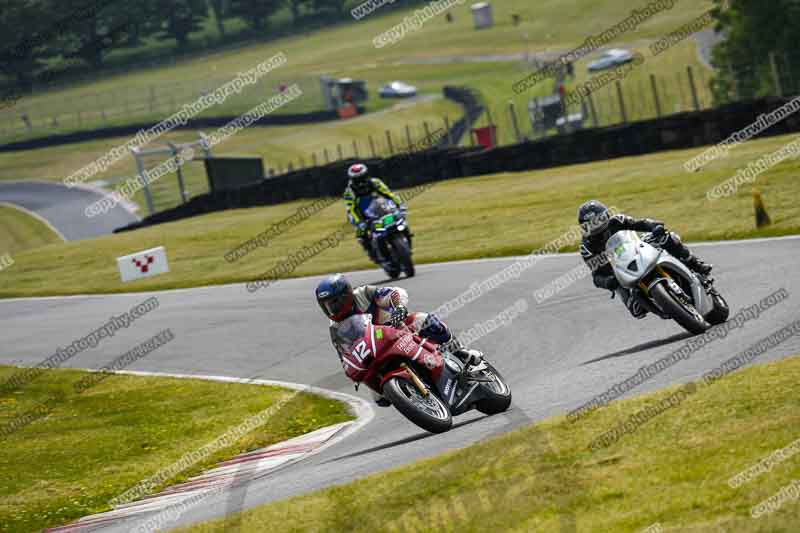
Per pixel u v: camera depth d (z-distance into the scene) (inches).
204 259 3951.8
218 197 6008.9
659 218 2573.8
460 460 901.8
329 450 1288.1
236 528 862.5
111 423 1809.8
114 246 4849.9
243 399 1812.3
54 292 3848.4
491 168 4722.0
